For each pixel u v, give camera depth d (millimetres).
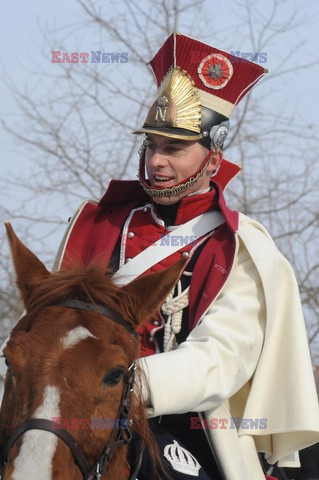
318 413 8273
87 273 7062
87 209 9070
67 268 7305
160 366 7293
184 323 8344
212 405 7746
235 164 9172
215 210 8750
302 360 8398
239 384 7945
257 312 8305
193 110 8586
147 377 7203
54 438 6055
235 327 8047
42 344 6359
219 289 8164
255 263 8312
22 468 5922
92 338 6449
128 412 6660
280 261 8633
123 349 6598
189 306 8281
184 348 7590
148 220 8820
